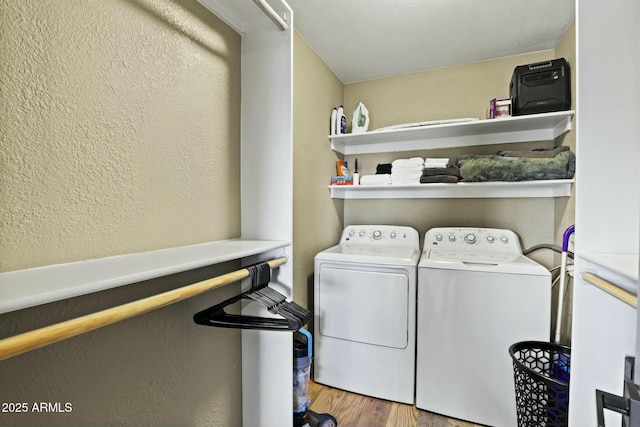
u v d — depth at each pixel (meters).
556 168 1.65
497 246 1.96
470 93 2.18
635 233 0.79
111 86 0.74
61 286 0.48
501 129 2.02
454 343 1.64
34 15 0.59
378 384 1.80
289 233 1.14
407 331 1.74
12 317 0.56
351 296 1.86
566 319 1.71
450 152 2.25
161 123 0.88
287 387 1.14
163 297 0.62
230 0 1.06
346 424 1.59
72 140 0.66
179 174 0.94
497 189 2.10
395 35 1.83
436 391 1.67
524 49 1.99
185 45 0.96
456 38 1.86
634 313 0.75
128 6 0.78
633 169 0.79
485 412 1.58
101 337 0.71
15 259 0.57
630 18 0.79
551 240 1.98
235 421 1.19
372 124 2.47
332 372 1.91
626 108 0.79
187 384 0.97
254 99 1.20
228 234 1.16
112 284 0.54
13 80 0.57
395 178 2.11
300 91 1.85
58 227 0.64
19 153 0.58
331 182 2.30
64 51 0.64
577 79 0.82
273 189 1.17
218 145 1.11
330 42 1.92
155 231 0.86
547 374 1.48
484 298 1.59
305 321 0.97
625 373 0.75
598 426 0.61
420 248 2.31
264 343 1.18
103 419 0.72
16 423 0.57
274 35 1.15
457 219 2.23
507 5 1.55
